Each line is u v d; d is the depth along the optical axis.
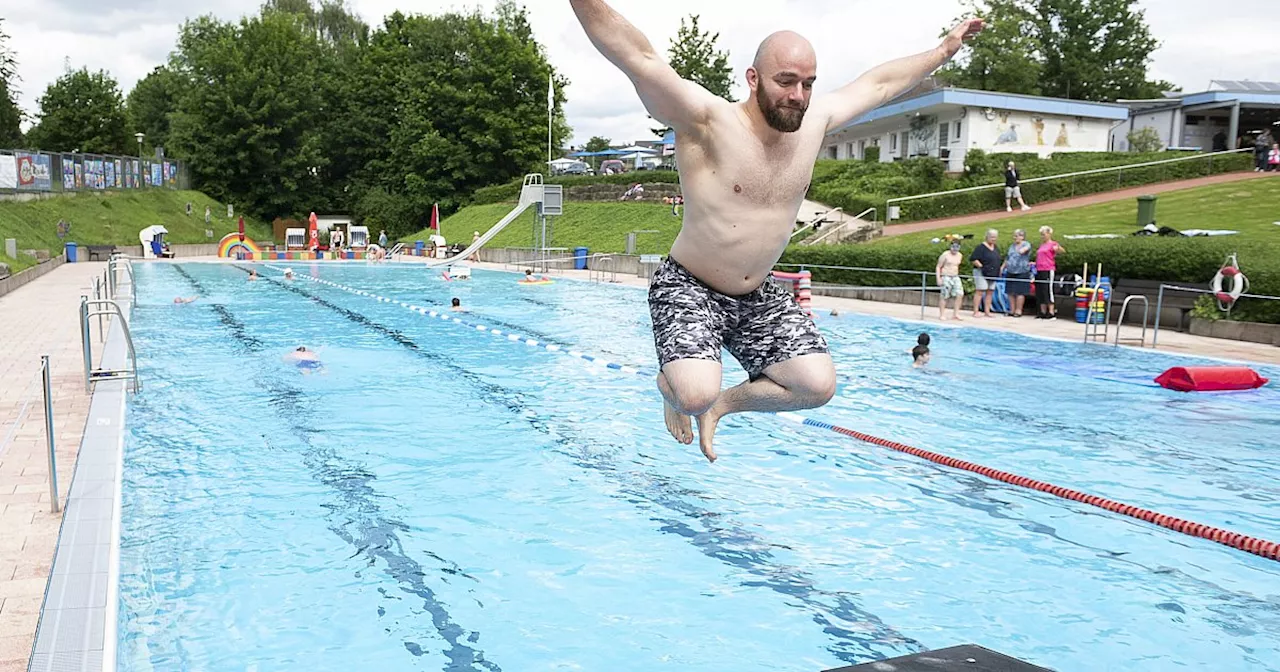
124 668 3.87
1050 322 16.11
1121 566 5.18
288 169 57.94
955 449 7.71
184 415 8.59
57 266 31.06
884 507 6.21
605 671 3.91
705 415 3.71
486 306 19.28
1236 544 5.46
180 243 44.31
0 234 28.64
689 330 3.44
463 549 5.34
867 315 17.31
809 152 3.38
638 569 5.07
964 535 5.67
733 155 3.27
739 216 3.34
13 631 3.80
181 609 4.47
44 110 56.84
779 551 5.36
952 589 4.83
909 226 29.12
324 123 60.56
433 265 35.62
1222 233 18.62
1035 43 61.16
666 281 3.60
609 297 21.55
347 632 4.25
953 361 12.21
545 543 5.45
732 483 6.74
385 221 55.72
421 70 58.03
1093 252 16.30
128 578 4.84
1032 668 2.28
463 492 6.42
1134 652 4.13
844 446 7.86
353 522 5.76
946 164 36.28
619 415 8.92
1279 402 9.60
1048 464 7.23
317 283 25.42
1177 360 12.03
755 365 3.68
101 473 5.98
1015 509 6.18
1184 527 5.73
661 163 57.22
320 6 76.31
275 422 8.39
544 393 9.98
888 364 12.00
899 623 4.42
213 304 18.97
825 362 3.54
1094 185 31.62
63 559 4.46
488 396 9.77
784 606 4.60
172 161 53.22
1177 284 15.01
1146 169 32.03
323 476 6.74
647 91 3.19
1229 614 4.54
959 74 55.34
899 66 3.69
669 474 6.94
